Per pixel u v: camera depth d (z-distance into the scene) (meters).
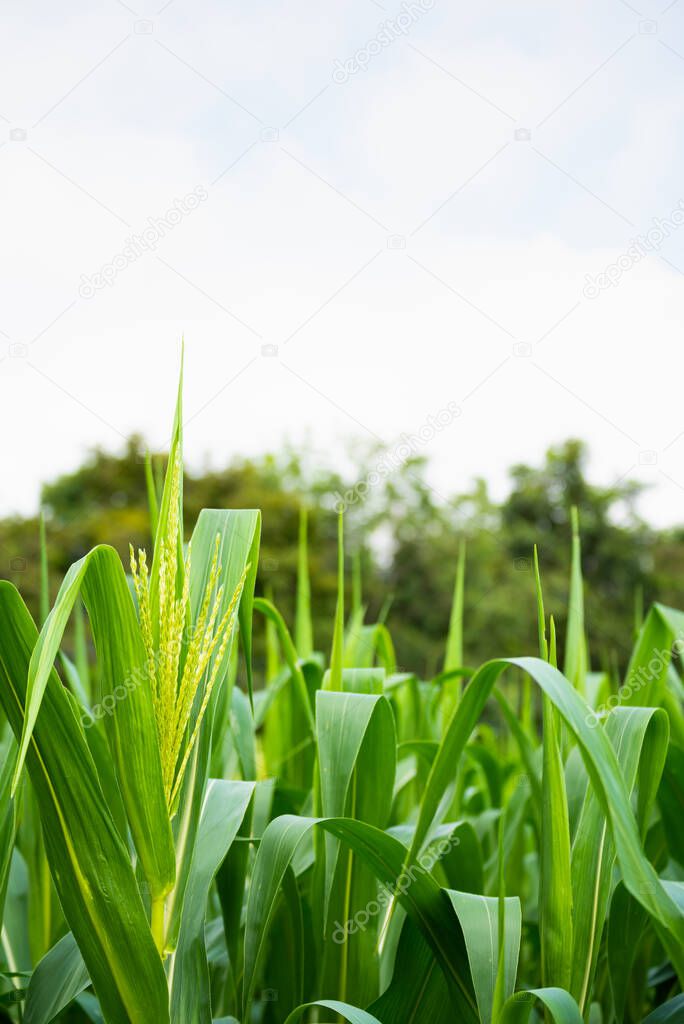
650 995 1.69
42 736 0.98
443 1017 1.23
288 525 14.80
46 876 1.50
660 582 15.57
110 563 1.00
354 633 2.04
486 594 15.12
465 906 1.11
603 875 1.14
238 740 1.55
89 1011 1.34
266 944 1.45
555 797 1.09
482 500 16.05
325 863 1.27
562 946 1.08
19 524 12.72
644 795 1.21
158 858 1.02
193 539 1.23
